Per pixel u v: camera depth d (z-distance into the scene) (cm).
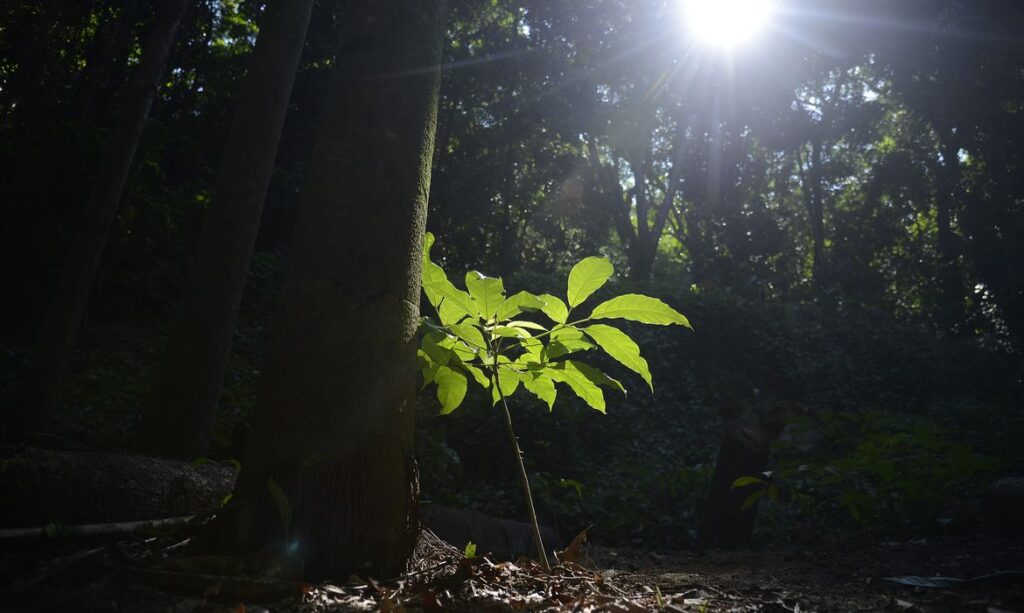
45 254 1171
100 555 283
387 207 317
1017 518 515
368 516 296
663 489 841
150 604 247
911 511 607
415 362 322
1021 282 2095
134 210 1273
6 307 1118
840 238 3008
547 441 973
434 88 344
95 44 1444
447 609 255
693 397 1580
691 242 2814
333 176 318
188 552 305
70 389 850
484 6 2555
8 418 654
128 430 783
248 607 256
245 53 2064
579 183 2877
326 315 305
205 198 1542
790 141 2706
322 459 294
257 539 289
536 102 2470
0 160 1216
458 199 2670
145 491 349
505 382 363
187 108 2072
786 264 3025
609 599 276
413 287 324
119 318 1280
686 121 2667
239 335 1311
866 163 2995
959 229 2427
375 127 322
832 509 700
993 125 2138
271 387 307
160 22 715
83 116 1388
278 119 598
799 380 1731
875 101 2697
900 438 631
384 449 303
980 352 1903
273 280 1598
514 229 2916
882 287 2742
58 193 1238
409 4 337
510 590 303
